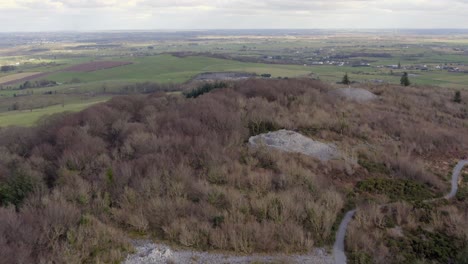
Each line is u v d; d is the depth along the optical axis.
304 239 17.25
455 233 18.19
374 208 19.61
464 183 24.52
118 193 21.42
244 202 20.03
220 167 23.89
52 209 18.20
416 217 19.58
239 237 17.06
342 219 19.48
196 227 17.91
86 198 20.59
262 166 25.25
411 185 23.28
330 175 24.48
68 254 15.41
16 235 16.33
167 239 17.52
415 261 16.27
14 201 21.20
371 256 16.44
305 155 26.73
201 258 16.06
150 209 19.58
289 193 20.81
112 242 16.83
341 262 16.05
